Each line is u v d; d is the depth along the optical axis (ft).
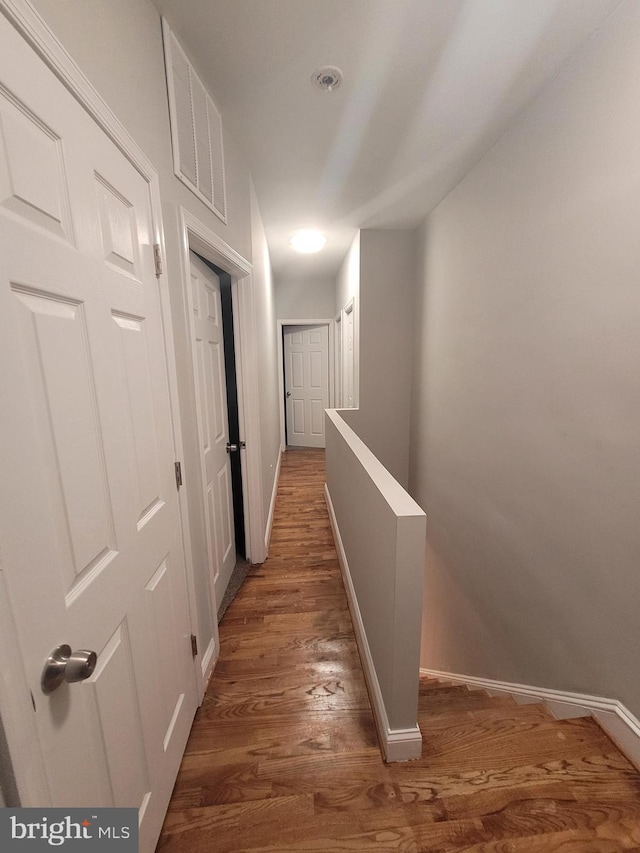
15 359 1.73
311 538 9.36
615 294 4.05
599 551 4.37
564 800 3.33
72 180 2.22
